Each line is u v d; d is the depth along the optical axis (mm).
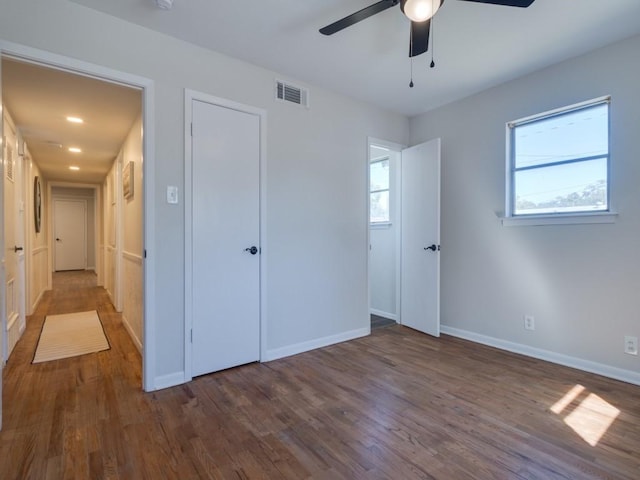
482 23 2273
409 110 3922
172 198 2477
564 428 1933
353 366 2848
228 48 2613
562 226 2848
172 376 2488
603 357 2637
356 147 3621
